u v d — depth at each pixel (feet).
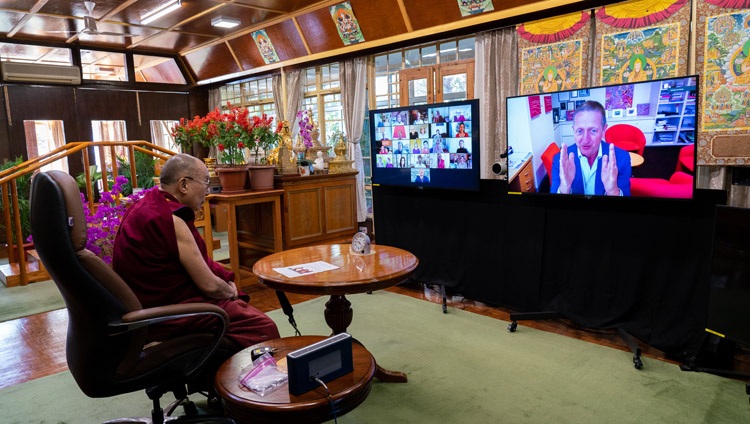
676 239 9.32
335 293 7.21
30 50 26.16
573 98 10.12
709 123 11.48
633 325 10.00
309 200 15.81
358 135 21.76
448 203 13.28
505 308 12.40
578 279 10.84
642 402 7.61
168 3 19.49
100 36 24.80
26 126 25.35
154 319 5.43
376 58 21.25
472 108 12.03
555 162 10.65
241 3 19.67
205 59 28.30
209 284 6.75
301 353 4.97
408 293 13.80
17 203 15.46
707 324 8.23
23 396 8.44
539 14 14.88
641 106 9.22
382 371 8.34
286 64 23.98
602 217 10.35
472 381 8.43
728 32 11.04
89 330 5.22
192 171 6.97
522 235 11.71
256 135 14.65
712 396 7.77
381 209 15.16
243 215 16.31
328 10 19.97
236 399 4.88
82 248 5.08
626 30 13.11
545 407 7.52
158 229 6.41
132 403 8.13
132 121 28.91
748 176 11.11
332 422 7.20
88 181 15.81
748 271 7.48
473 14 16.21
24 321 12.37
